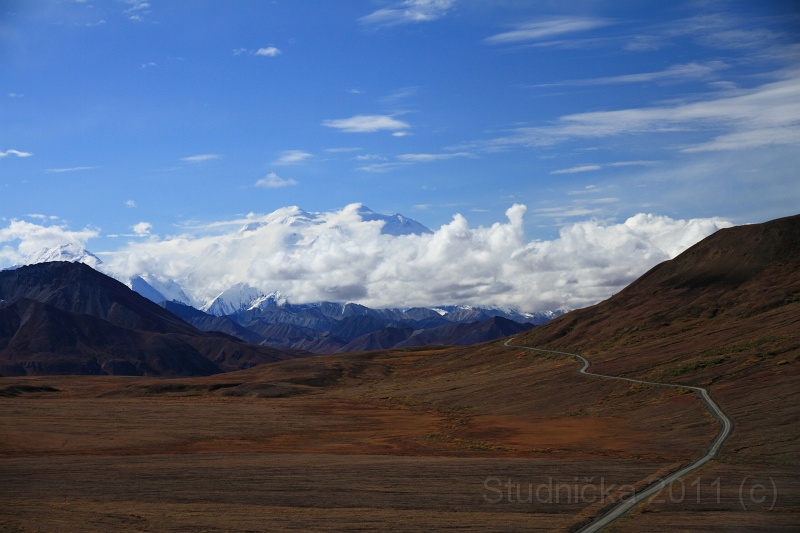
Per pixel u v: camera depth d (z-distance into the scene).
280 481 47.59
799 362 83.31
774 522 34.62
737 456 53.03
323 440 78.12
